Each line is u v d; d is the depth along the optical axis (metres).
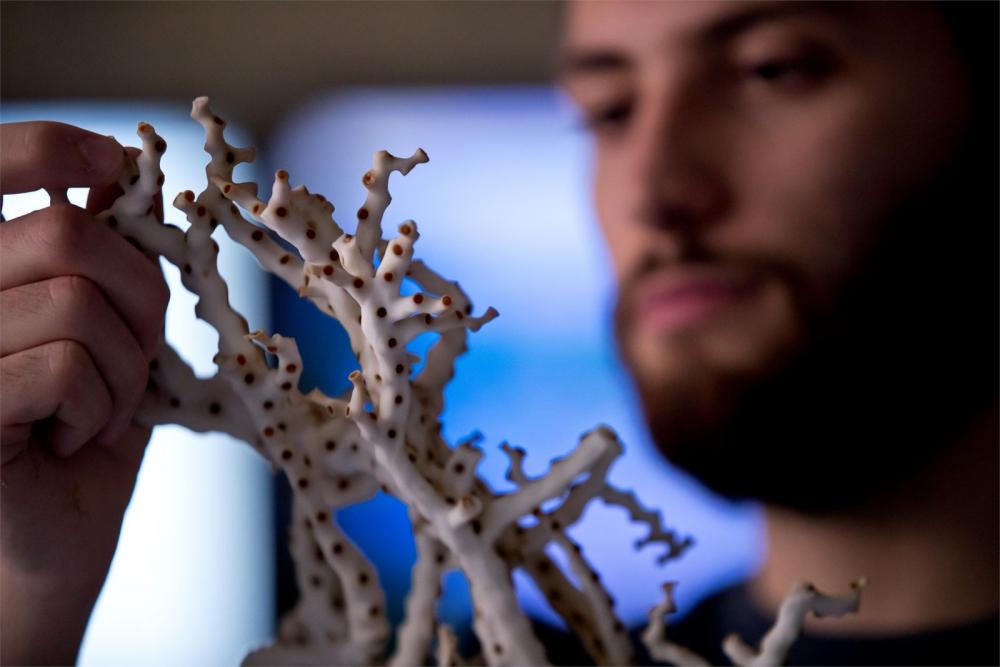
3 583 0.53
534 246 1.83
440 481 0.44
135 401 0.46
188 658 1.89
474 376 1.77
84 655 1.88
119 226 0.44
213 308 0.45
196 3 2.06
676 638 1.30
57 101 2.09
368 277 0.40
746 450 1.30
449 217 1.87
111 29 2.08
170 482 1.91
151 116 2.08
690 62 1.36
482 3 1.95
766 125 1.33
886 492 1.20
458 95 1.96
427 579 0.47
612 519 1.62
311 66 2.02
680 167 1.37
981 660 1.10
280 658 0.50
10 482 0.48
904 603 1.17
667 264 1.42
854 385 1.23
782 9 1.28
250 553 1.92
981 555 1.16
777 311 1.31
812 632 1.17
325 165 2.01
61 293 0.44
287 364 0.44
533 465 1.75
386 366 0.41
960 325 1.23
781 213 1.31
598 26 1.48
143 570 1.90
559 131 1.85
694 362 1.39
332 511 0.47
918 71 1.25
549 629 0.75
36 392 0.44
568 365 1.76
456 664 0.46
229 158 0.43
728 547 1.58
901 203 1.26
